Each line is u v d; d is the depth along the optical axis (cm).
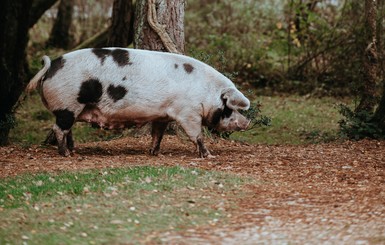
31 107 2833
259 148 1875
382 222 1062
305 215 1109
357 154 1764
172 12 1956
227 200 1200
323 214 1116
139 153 1723
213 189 1272
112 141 1936
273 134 2406
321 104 2925
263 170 1477
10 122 2017
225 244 954
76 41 3706
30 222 1045
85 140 2320
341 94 3088
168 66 1620
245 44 3259
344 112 2172
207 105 1623
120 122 1638
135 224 1041
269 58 3256
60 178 1341
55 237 970
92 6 3806
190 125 1622
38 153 1700
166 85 1606
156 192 1232
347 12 3127
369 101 2275
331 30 3164
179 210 1124
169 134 1983
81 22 3775
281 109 2817
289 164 1565
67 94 1598
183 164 1519
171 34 1958
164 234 996
